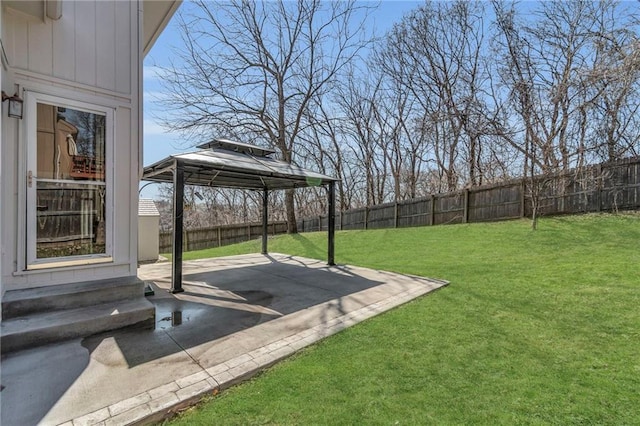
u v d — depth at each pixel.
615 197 8.31
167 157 5.33
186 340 3.24
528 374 2.54
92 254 3.99
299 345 3.14
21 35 3.50
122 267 4.17
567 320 3.56
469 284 5.22
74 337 3.23
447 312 4.03
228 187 9.45
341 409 2.14
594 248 6.50
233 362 2.78
